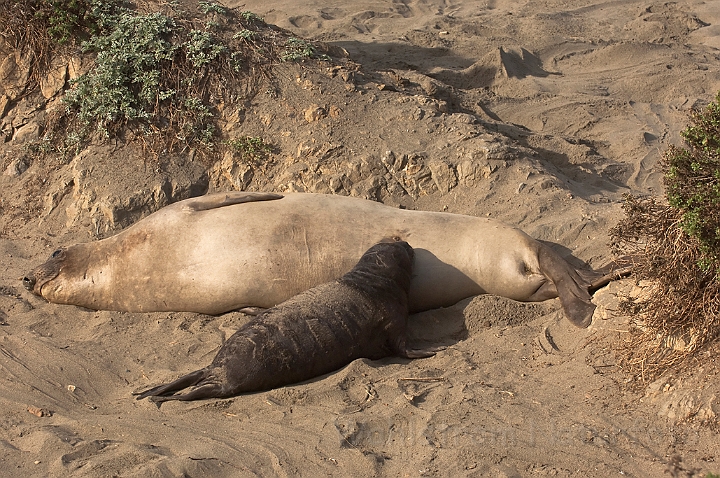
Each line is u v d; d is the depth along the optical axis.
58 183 8.55
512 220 7.78
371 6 17.05
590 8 17.58
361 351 5.88
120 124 8.69
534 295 6.85
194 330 6.57
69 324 6.72
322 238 6.94
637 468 4.36
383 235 7.03
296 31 15.02
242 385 5.35
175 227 6.98
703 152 5.30
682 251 5.07
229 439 4.79
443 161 8.34
